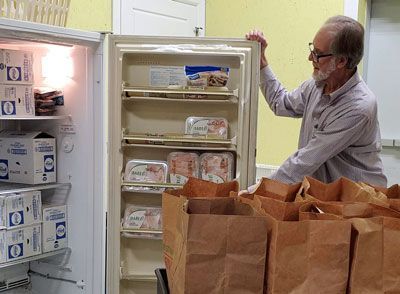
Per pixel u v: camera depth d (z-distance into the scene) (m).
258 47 1.99
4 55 1.88
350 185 1.28
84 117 2.08
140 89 1.97
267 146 3.53
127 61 2.05
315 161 1.98
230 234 0.96
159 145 2.03
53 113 2.13
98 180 2.08
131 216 2.10
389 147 3.30
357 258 0.97
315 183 1.29
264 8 3.48
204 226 0.95
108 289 2.12
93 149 2.07
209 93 1.96
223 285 0.96
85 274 2.16
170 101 2.07
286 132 3.43
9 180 2.13
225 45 1.99
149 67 2.04
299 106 2.32
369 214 1.07
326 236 0.96
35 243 2.07
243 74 1.96
